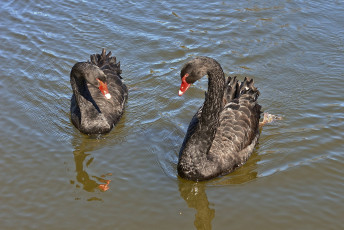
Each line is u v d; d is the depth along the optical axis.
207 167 8.79
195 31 13.87
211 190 8.67
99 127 10.27
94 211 8.10
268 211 8.06
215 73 8.34
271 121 10.54
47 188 8.67
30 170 9.13
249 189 8.66
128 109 11.25
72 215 8.01
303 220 7.84
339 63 12.48
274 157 9.50
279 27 13.97
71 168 9.26
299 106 11.03
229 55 12.86
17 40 13.54
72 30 14.00
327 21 14.19
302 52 12.95
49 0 15.58
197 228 7.73
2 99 11.25
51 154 9.66
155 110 11.13
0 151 9.59
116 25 14.22
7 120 10.58
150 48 13.23
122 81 11.99
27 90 11.64
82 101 10.34
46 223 7.82
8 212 8.04
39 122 10.63
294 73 12.15
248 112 9.62
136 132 10.44
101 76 10.07
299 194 8.45
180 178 8.98
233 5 15.16
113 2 15.44
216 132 9.28
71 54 13.01
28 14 14.80
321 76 12.00
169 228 7.73
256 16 14.52
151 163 9.41
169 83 11.96
